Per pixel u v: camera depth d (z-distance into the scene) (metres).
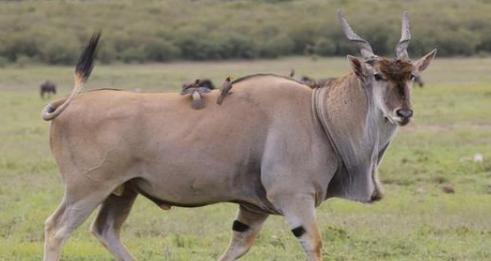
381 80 31.36
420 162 71.31
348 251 40.66
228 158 32.69
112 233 35.22
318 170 32.66
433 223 47.53
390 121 31.56
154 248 41.16
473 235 44.44
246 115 32.78
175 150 32.72
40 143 90.94
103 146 32.81
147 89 186.00
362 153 32.84
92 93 33.78
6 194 58.00
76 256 39.22
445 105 131.50
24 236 44.19
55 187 61.12
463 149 79.81
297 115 32.75
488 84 178.12
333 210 52.31
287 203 32.50
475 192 58.91
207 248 41.59
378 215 50.50
